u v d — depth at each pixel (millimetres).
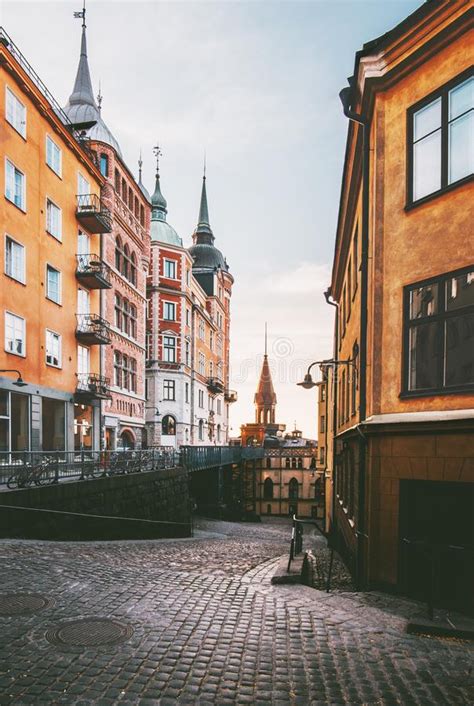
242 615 6109
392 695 4332
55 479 13117
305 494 64312
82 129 28516
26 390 18828
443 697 4328
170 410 46031
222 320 71688
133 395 32125
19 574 7508
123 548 10758
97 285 25016
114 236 29188
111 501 15641
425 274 8078
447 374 7738
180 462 25484
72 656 4809
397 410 8352
